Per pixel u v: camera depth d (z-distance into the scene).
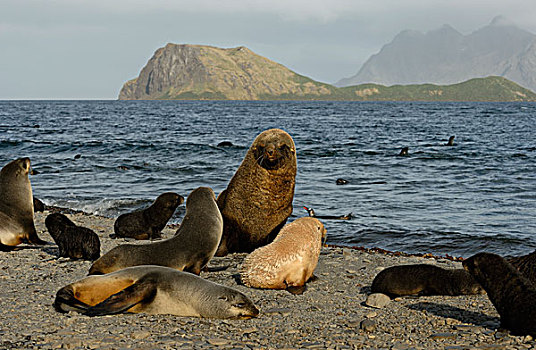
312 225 8.16
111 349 5.08
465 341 5.43
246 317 6.23
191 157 29.97
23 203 10.70
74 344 5.18
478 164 26.69
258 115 102.19
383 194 18.38
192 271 8.10
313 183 20.91
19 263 9.07
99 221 13.77
